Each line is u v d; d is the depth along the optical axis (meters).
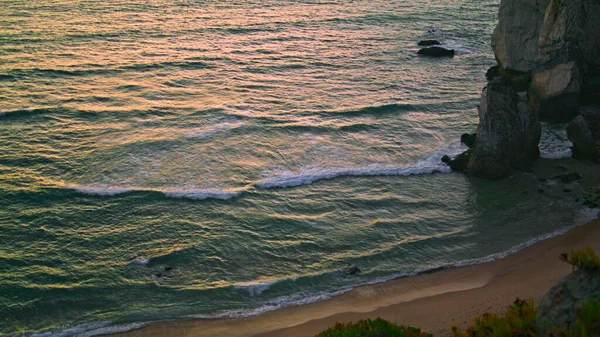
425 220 29.41
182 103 43.91
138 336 21.41
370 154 36.59
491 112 33.25
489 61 56.38
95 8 71.25
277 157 35.94
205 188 32.06
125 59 53.50
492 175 33.12
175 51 56.38
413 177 33.81
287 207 30.62
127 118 40.94
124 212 29.78
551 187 31.97
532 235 27.59
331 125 40.59
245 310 22.81
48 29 61.53
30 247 26.94
